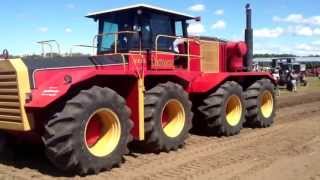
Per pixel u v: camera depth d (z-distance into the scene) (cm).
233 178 726
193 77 1023
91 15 1007
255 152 916
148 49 950
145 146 895
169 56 989
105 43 994
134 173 754
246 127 1250
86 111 724
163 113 925
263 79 1273
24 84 717
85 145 726
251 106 1216
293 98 2253
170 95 904
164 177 731
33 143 845
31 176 728
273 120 1309
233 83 1123
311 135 1113
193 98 1099
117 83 849
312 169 781
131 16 959
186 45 1059
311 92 2819
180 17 1045
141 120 847
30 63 747
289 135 1114
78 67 814
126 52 945
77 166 721
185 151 924
